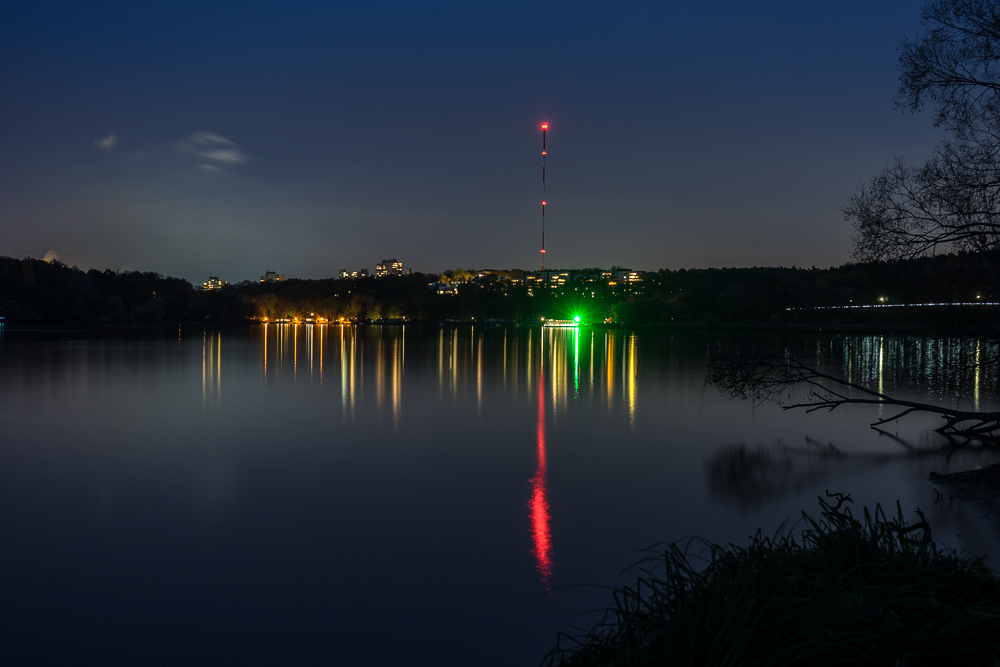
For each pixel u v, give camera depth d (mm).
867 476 11953
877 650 3385
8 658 6031
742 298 119438
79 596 7281
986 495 10188
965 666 3359
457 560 8227
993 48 11398
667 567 4391
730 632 3398
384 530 9328
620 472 12609
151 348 57375
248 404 22359
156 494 11172
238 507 10414
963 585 4215
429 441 15812
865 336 79062
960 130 11859
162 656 6062
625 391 26203
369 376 32875
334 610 6961
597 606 6941
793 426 17781
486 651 6105
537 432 16953
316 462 13547
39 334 88688
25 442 15570
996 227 11703
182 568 8039
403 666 5840
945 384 14148
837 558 4496
